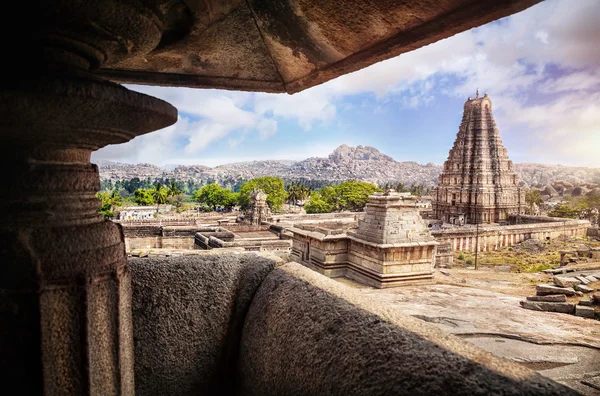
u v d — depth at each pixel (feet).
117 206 238.48
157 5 6.06
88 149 6.17
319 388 5.88
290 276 8.39
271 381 7.11
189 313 8.80
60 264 5.46
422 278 46.32
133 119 5.86
